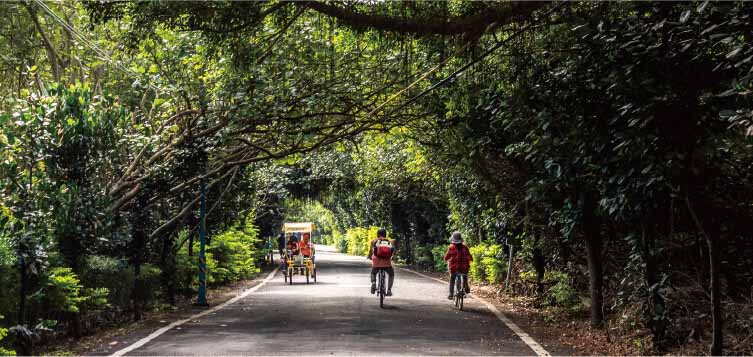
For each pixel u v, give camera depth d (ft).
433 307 56.39
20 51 60.18
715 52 29.32
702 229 30.96
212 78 48.39
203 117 53.36
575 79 36.32
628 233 41.01
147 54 47.44
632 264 38.34
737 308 34.24
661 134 30.83
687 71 30.12
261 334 39.42
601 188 36.94
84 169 38.99
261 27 38.01
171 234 56.70
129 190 51.19
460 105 49.83
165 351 33.37
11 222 31.63
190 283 64.59
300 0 33.47
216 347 34.53
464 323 45.62
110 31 53.83
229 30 34.45
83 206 37.93
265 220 133.49
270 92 45.57
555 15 37.65
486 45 43.01
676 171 30.58
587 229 43.34
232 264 82.74
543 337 39.45
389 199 126.93
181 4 33.35
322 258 187.52
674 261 37.19
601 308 43.39
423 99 53.21
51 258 35.32
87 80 62.39
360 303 59.11
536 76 40.52
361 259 179.42
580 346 36.27
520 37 41.55
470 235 91.25
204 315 50.08
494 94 45.19
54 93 38.83
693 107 30.35
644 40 30.96
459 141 50.67
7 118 35.22
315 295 67.77
